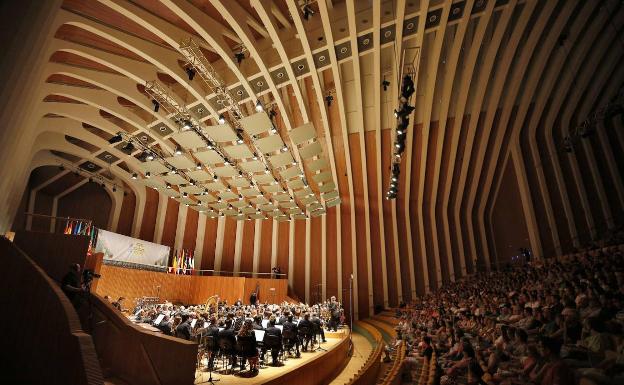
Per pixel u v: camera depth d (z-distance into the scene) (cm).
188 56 962
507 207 1817
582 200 1566
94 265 775
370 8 1074
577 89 1561
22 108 707
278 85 1184
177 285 1734
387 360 902
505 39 1390
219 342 686
